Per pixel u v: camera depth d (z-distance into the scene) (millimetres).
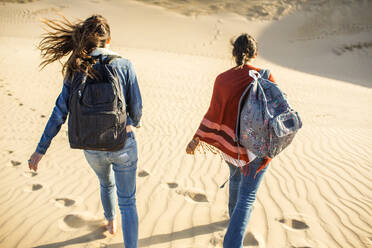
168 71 13758
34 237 2867
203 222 3096
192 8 41812
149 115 7297
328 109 8914
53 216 3188
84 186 3842
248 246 2754
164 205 3418
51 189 3756
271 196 3572
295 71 21828
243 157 2383
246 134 2273
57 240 2830
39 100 8141
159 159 4734
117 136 2113
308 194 3625
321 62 28125
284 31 36031
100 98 2043
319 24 37125
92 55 2164
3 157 4668
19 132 5820
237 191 2830
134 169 2355
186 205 3420
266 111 2174
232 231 2338
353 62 27969
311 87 12992
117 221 3113
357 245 2740
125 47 26719
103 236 2887
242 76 2344
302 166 4441
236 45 2438
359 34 33688
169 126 6543
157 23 36094
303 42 33219
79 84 2045
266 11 40781
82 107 2039
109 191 2730
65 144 5289
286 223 3078
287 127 2160
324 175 4141
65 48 2375
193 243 2783
